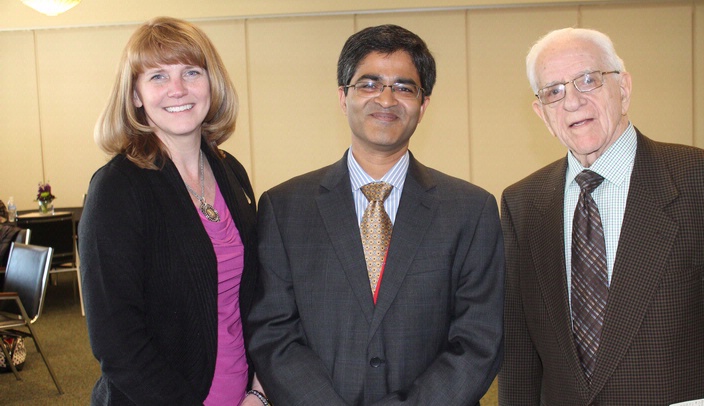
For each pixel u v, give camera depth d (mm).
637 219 1548
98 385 1639
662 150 1617
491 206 1685
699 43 8156
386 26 1669
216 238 1714
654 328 1504
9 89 8359
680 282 1501
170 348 1596
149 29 1636
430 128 8273
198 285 1606
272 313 1671
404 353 1566
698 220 1503
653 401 1501
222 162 1879
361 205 1706
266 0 8000
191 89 1668
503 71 8180
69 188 8477
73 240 6309
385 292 1580
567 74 1598
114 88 1640
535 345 1788
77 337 5352
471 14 8109
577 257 1630
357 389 1560
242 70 8258
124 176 1526
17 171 8461
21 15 8062
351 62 1664
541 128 8227
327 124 8273
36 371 4473
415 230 1631
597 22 8117
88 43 8250
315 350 1623
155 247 1553
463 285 1643
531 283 1775
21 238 4945
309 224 1698
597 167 1619
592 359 1584
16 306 4129
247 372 1817
